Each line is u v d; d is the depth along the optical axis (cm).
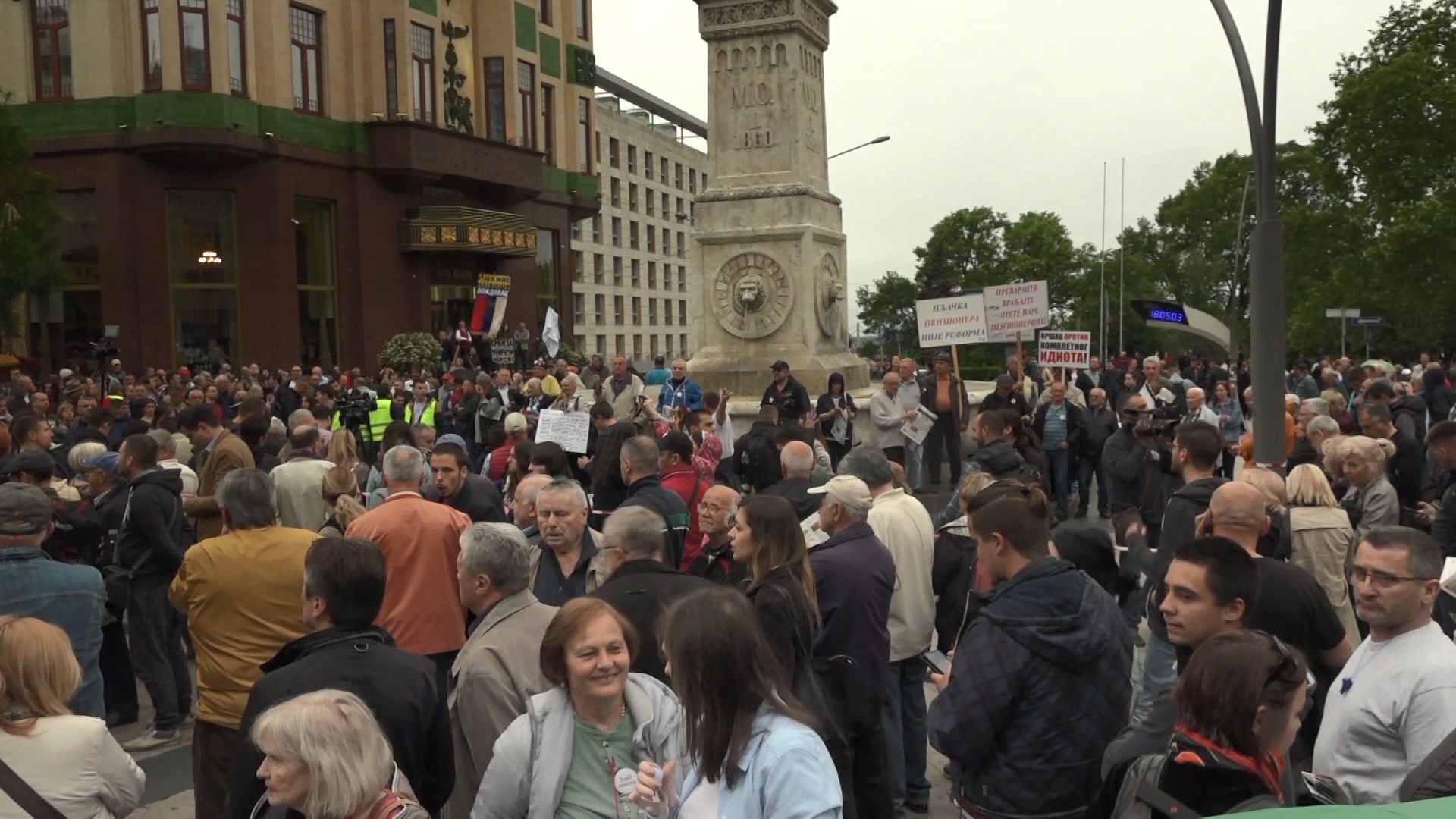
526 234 3738
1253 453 964
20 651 344
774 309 1575
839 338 1702
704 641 275
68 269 2803
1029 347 3697
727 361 1597
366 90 3241
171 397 1519
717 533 575
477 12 3722
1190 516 586
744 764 270
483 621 436
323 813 276
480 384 1548
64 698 354
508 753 332
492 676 414
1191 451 646
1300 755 446
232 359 2908
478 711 412
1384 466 686
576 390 1648
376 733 290
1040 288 1609
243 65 2866
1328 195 4250
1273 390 941
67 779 339
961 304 1588
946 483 1600
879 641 478
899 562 577
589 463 1069
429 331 3450
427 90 3419
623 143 6988
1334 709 373
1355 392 1530
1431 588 359
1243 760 265
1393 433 877
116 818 358
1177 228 7156
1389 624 362
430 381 2197
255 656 498
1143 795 272
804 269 1558
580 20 4347
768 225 1572
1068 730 370
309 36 3095
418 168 3244
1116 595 602
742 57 1582
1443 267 3419
